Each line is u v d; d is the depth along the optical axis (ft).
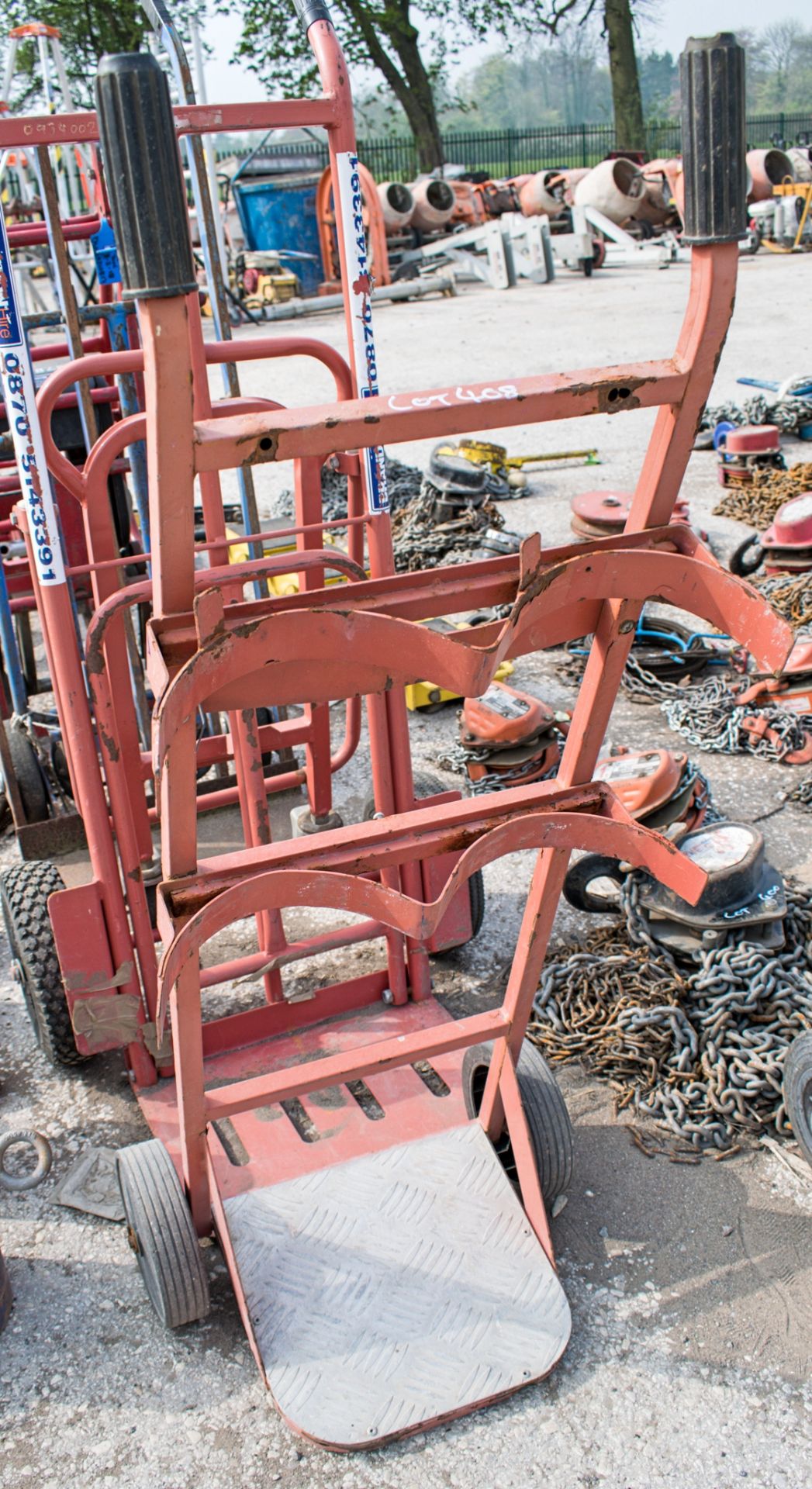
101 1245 9.77
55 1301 9.25
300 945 11.41
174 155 4.76
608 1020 11.42
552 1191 9.25
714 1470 7.66
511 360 44.70
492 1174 9.28
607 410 5.91
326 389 44.16
